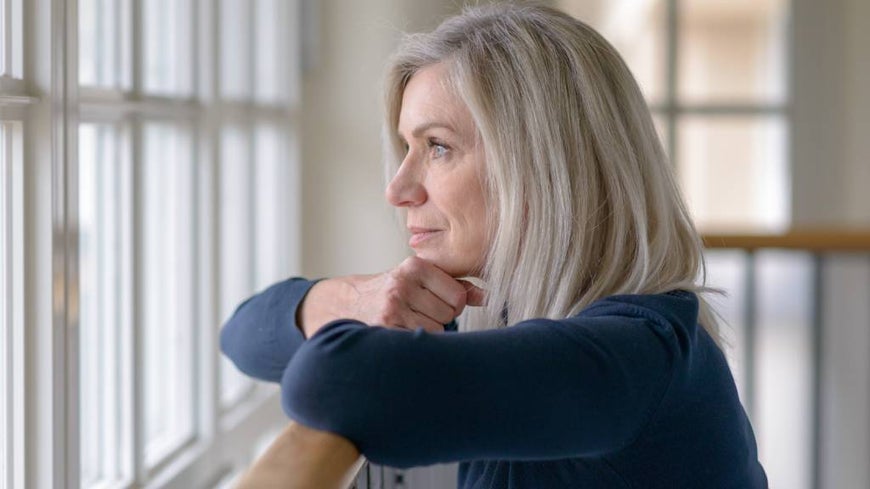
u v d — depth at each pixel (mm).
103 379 2033
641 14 3891
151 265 2268
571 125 1217
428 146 1274
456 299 1231
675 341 1104
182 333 2404
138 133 2037
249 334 1510
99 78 1956
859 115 3973
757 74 3967
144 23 2164
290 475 856
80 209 1903
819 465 2955
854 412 4207
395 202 1281
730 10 3924
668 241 1253
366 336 966
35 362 1528
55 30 1507
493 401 947
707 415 1158
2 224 1501
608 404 1007
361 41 3350
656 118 3951
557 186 1208
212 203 2412
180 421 2404
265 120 3021
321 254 3418
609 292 1211
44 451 1536
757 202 4016
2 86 1422
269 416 2990
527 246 1216
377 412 934
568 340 1010
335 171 3398
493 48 1234
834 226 4012
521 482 1193
